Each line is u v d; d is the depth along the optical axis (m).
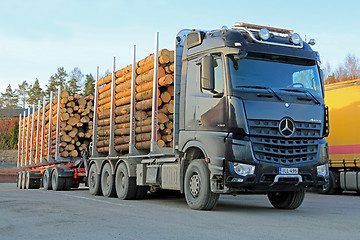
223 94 8.23
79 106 17.89
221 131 8.18
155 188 11.55
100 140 14.74
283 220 7.35
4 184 30.47
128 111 12.57
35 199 12.16
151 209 9.14
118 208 9.39
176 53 9.96
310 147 8.40
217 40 8.63
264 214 8.29
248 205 10.55
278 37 8.92
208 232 6.02
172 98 11.01
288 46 8.77
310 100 8.57
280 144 8.04
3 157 61.06
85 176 17.98
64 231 6.19
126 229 6.30
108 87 14.25
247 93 8.09
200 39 9.08
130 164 12.02
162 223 6.91
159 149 10.66
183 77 9.53
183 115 9.38
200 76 8.91
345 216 8.05
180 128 9.44
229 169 7.88
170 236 5.71
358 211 9.05
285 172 8.05
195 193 8.83
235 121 7.94
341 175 15.19
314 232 6.06
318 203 11.37
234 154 7.86
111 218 7.57
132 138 12.09
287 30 9.41
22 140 25.48
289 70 8.66
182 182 9.34
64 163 18.55
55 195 14.15
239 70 8.26
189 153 9.40
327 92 15.76
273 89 8.31
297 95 8.44
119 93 13.29
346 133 14.95
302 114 8.36
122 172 12.42
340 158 15.09
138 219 7.41
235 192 8.75
